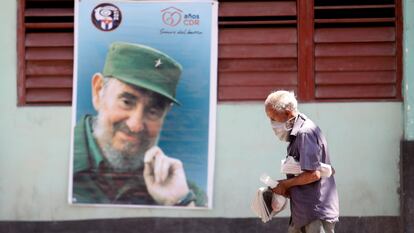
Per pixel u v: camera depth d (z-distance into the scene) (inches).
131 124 649.0
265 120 647.1
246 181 647.1
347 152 644.1
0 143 655.8
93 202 653.3
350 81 646.5
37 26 657.0
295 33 649.0
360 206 644.1
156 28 647.8
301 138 484.4
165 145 647.8
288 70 649.6
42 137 655.1
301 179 484.4
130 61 649.0
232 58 650.8
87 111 652.1
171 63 646.5
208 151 645.3
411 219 630.5
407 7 633.0
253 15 649.0
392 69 645.3
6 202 659.4
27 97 658.2
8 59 657.0
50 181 655.8
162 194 649.0
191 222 650.8
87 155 652.1
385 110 642.8
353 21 644.7
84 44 651.5
